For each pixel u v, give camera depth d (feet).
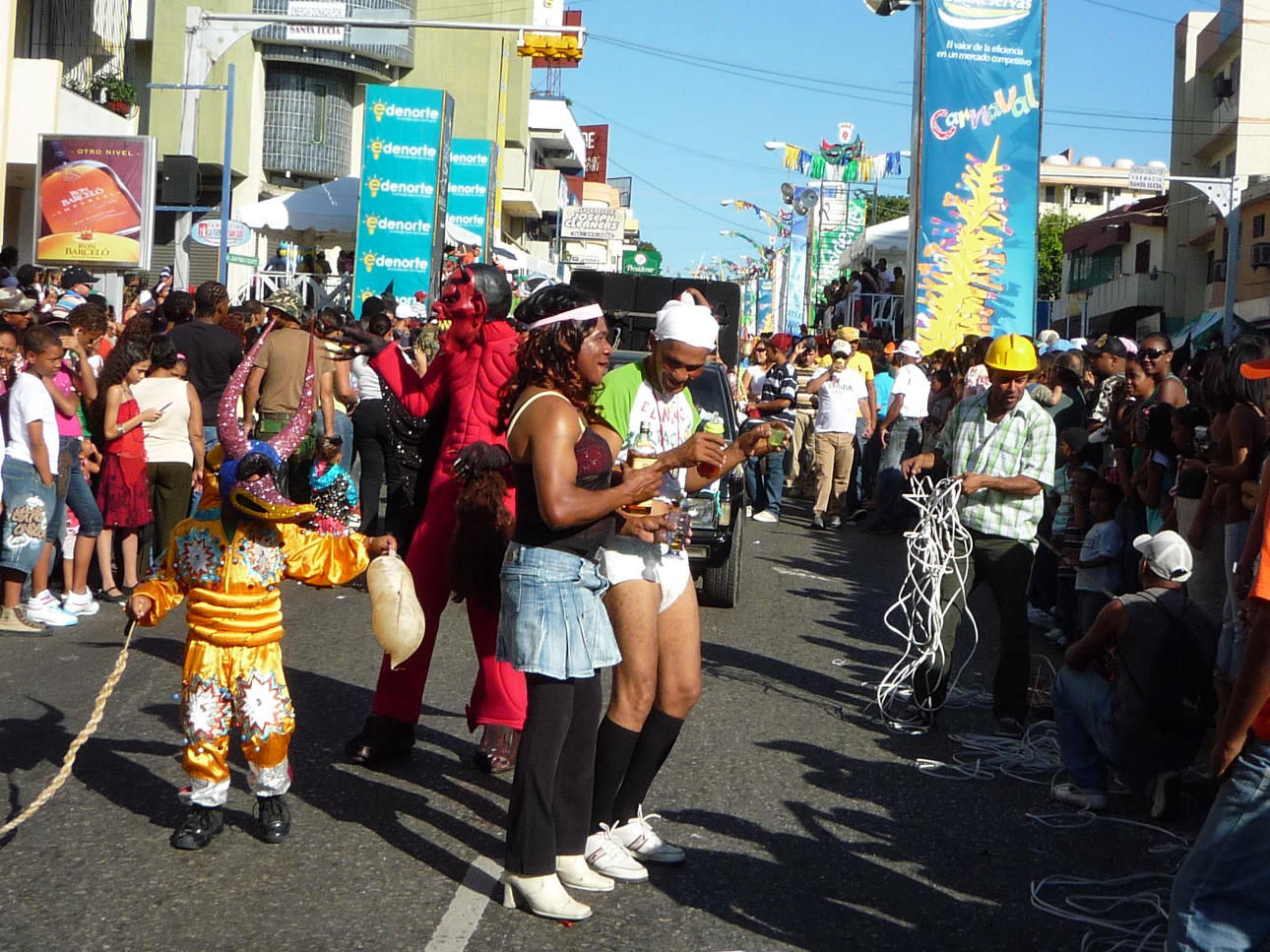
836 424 51.60
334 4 61.16
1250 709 11.23
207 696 16.34
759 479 56.54
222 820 16.71
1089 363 45.19
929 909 15.72
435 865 16.26
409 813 18.04
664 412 16.78
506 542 18.51
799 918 15.25
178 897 15.07
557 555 14.70
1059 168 270.26
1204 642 19.02
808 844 17.66
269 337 33.53
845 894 16.03
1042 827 18.85
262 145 120.37
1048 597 34.68
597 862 15.97
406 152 67.92
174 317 35.29
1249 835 11.41
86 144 57.52
